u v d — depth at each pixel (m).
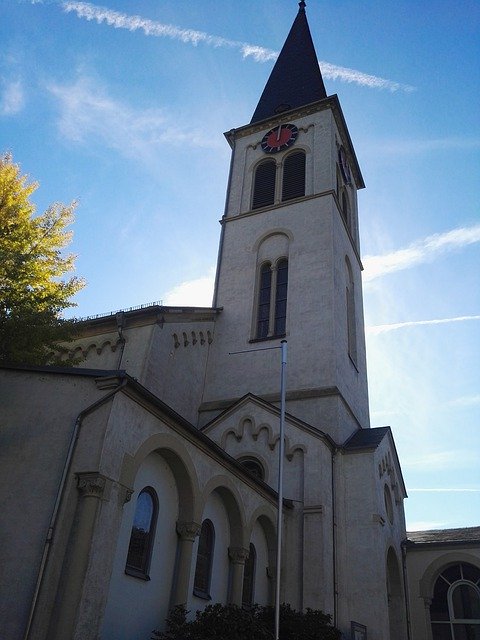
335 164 35.81
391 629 23.91
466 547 25.11
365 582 20.89
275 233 32.50
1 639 10.20
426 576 25.11
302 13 50.34
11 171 19.72
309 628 16.39
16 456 12.37
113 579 12.19
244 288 31.02
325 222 31.50
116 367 22.28
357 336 32.78
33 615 10.16
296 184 34.66
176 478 14.91
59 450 12.13
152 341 22.58
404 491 28.59
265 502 19.28
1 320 16.81
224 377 27.97
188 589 14.55
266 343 28.33
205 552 16.14
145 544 13.55
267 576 19.45
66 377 13.19
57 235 19.64
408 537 28.48
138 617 12.77
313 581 19.77
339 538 21.81
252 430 24.02
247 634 13.23
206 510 16.38
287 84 43.31
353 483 22.89
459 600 24.55
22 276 18.09
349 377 28.67
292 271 30.47
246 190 36.03
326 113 37.31
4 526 11.47
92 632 10.50
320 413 25.20
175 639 12.41
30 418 12.84
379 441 23.97
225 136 40.06
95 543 10.99
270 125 38.88
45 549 10.80
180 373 25.22
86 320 23.34
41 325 17.16
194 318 27.39
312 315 28.38
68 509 11.23
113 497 11.71
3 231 19.05
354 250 36.44
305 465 22.31
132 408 12.88
